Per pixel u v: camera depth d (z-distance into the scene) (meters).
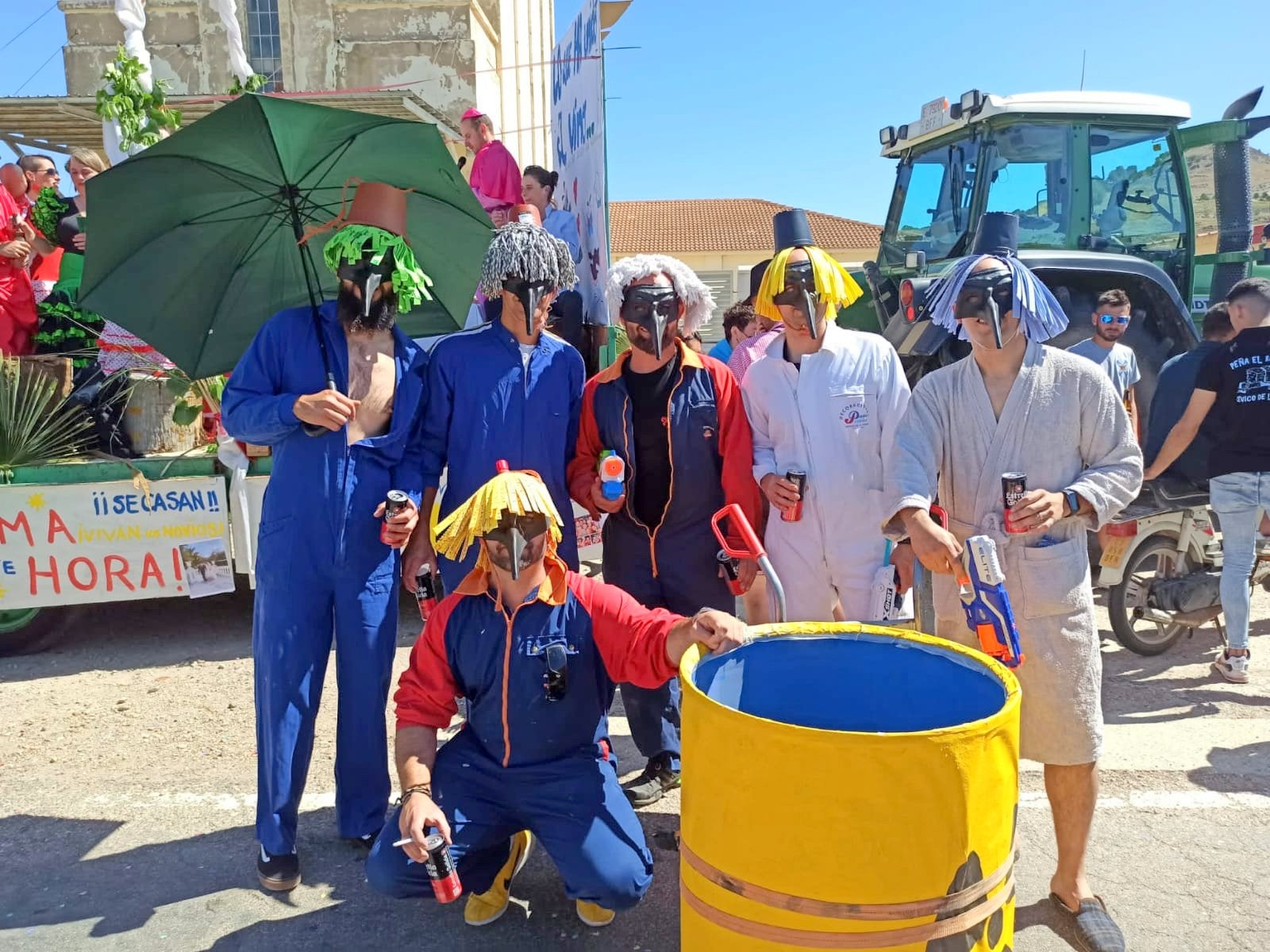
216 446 5.10
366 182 3.11
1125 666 5.01
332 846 3.29
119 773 3.83
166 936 2.79
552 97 6.98
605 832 2.56
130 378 5.02
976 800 1.74
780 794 1.72
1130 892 2.95
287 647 3.01
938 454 2.74
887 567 3.18
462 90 14.92
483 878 2.70
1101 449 2.64
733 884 1.81
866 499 3.18
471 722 2.69
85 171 6.48
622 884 2.52
